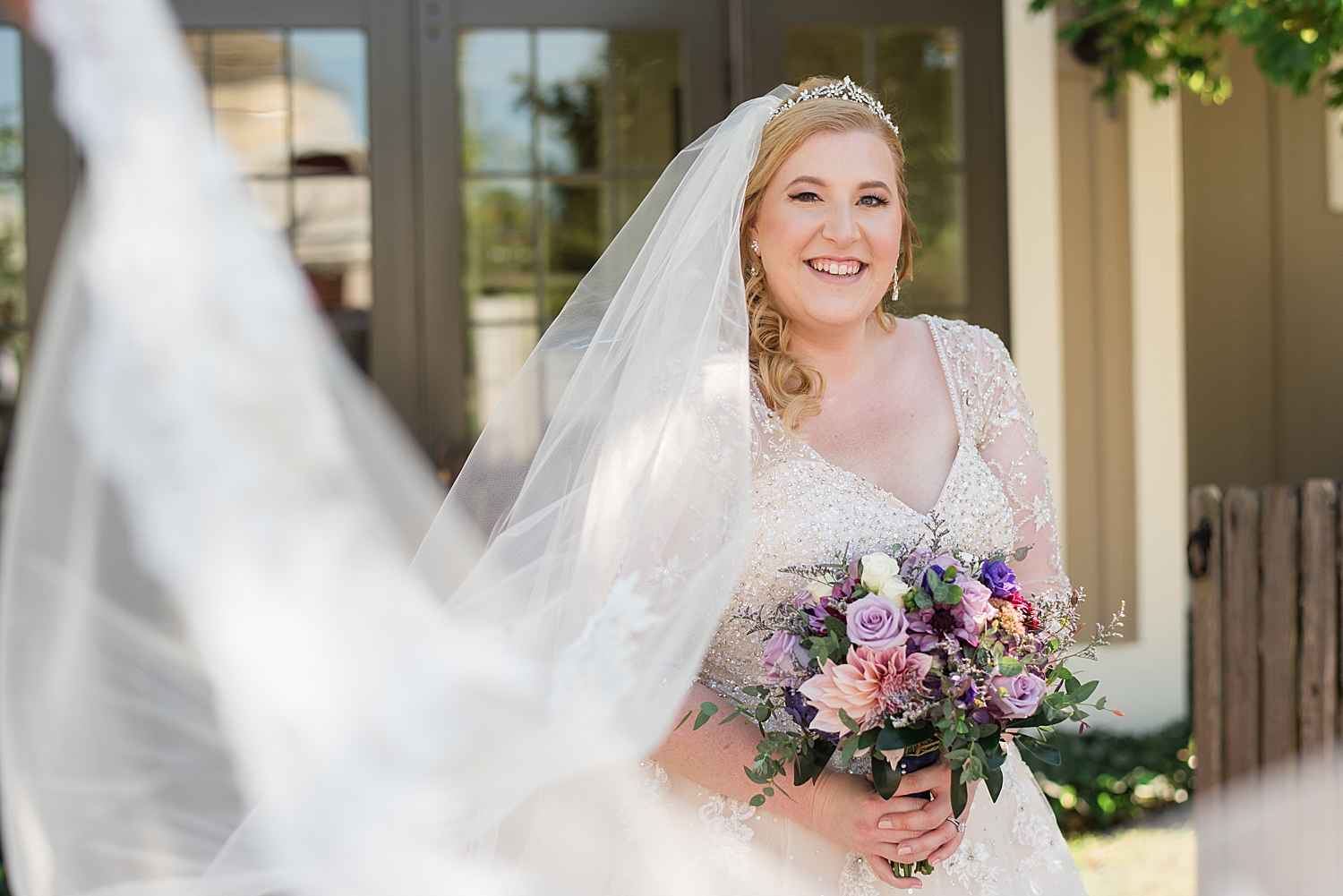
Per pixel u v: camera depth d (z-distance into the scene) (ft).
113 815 3.33
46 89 14.14
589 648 4.78
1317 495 10.01
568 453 6.15
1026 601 5.96
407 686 3.48
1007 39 15.34
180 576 3.03
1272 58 13.21
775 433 6.45
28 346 14.29
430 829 3.54
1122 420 16.19
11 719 3.26
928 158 15.46
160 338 2.99
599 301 6.79
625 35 15.02
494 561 5.44
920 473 6.64
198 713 3.22
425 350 14.94
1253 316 17.56
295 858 3.38
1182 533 16.28
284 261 3.20
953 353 7.03
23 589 3.12
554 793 5.48
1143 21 14.82
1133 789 13.82
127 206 3.02
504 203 15.01
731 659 6.31
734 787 5.97
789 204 6.51
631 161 15.11
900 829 5.65
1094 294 16.10
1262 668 10.63
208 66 14.39
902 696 5.32
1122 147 16.05
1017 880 6.42
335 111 14.69
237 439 3.05
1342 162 17.46
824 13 15.16
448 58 14.78
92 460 3.01
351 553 3.24
